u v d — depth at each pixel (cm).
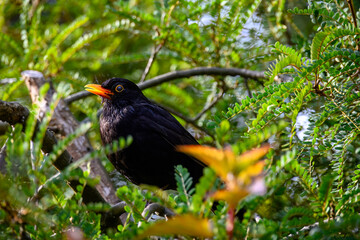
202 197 371
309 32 1148
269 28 1148
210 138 1119
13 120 727
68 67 1242
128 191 474
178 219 324
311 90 651
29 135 482
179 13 1058
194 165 982
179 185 435
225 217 392
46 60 1108
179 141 981
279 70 632
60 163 712
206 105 1177
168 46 1136
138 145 967
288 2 1159
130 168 986
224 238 361
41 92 474
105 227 721
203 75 1147
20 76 1096
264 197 414
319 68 637
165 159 977
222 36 1084
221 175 320
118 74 1330
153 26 1115
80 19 1086
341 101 648
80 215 496
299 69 643
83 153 998
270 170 446
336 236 462
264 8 1145
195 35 1084
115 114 1005
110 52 1254
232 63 1152
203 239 403
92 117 453
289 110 612
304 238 462
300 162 644
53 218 488
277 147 784
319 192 470
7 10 1302
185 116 1178
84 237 479
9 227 473
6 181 449
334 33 660
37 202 512
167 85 1209
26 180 511
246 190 312
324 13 732
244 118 991
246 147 405
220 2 1033
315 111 851
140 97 1049
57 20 1389
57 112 996
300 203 817
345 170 760
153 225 323
